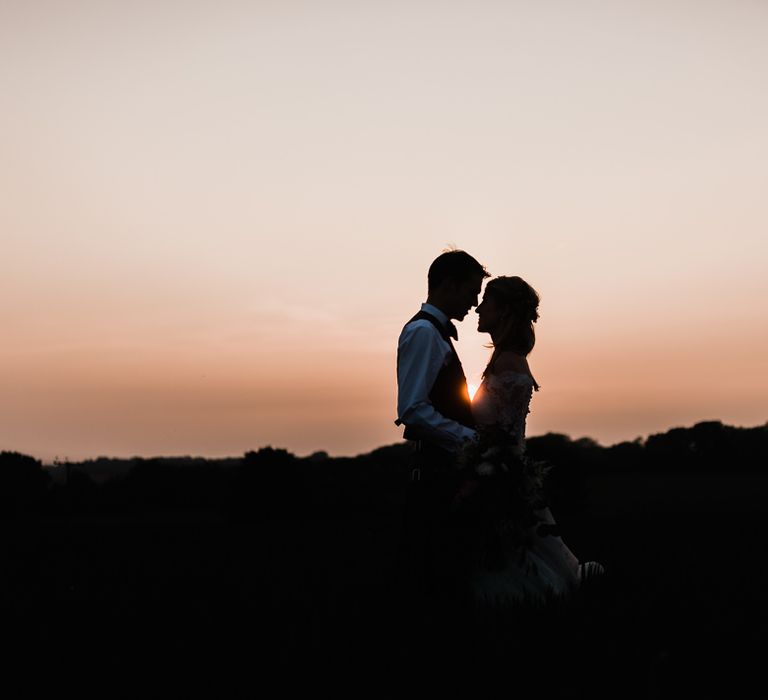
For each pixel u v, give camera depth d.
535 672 4.89
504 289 7.48
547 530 7.06
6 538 27.66
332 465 51.44
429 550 6.94
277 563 14.04
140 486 63.19
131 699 5.03
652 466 66.25
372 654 5.50
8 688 5.39
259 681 5.17
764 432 67.38
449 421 6.85
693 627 5.93
